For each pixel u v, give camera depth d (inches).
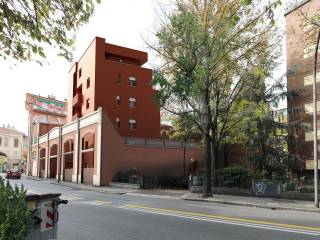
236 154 1764.3
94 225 501.7
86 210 680.4
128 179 1567.4
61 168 2247.8
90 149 1736.0
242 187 1094.4
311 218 603.5
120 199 953.5
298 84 1414.9
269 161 1330.0
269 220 560.1
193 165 1854.1
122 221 539.5
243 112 1233.4
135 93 2050.9
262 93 1315.2
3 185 213.6
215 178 1166.3
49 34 330.0
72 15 323.9
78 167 1920.5
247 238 409.7
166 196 1088.2
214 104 1152.2
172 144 1823.3
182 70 976.9
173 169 1807.3
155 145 1779.0
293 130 1350.9
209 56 962.1
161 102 980.6
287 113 1354.6
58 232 447.2
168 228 477.4
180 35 942.4
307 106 1379.2
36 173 3132.4
